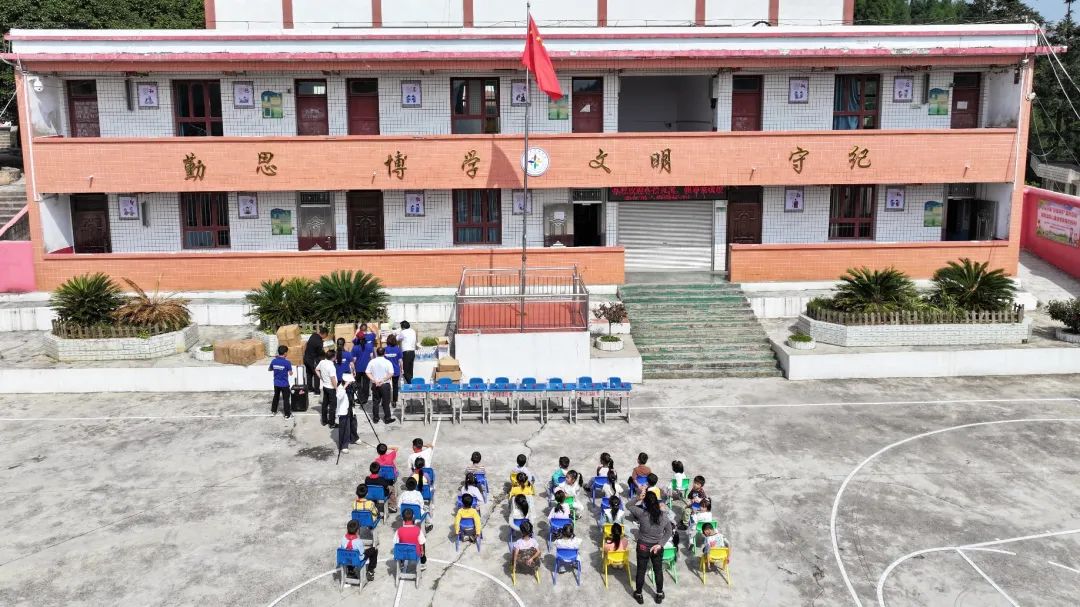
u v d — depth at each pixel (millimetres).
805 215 26297
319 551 12719
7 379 19578
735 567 12398
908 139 24453
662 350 21594
